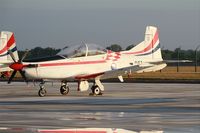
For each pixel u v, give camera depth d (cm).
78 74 8150
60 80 8250
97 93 8219
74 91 9219
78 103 6381
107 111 5334
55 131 3831
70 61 8119
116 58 8519
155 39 9262
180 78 15700
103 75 8281
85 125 4178
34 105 6072
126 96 7681
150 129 3972
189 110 5453
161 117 4766
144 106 5931
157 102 6512
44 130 3875
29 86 11212
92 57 8275
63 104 6241
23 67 7969
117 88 10044
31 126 4097
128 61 8650
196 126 4141
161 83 12444
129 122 4384
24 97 7594
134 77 16912
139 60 8900
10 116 4822
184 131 3866
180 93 8344
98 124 4247
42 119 4575
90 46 8294
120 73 8531
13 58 8244
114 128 4019
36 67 7962
